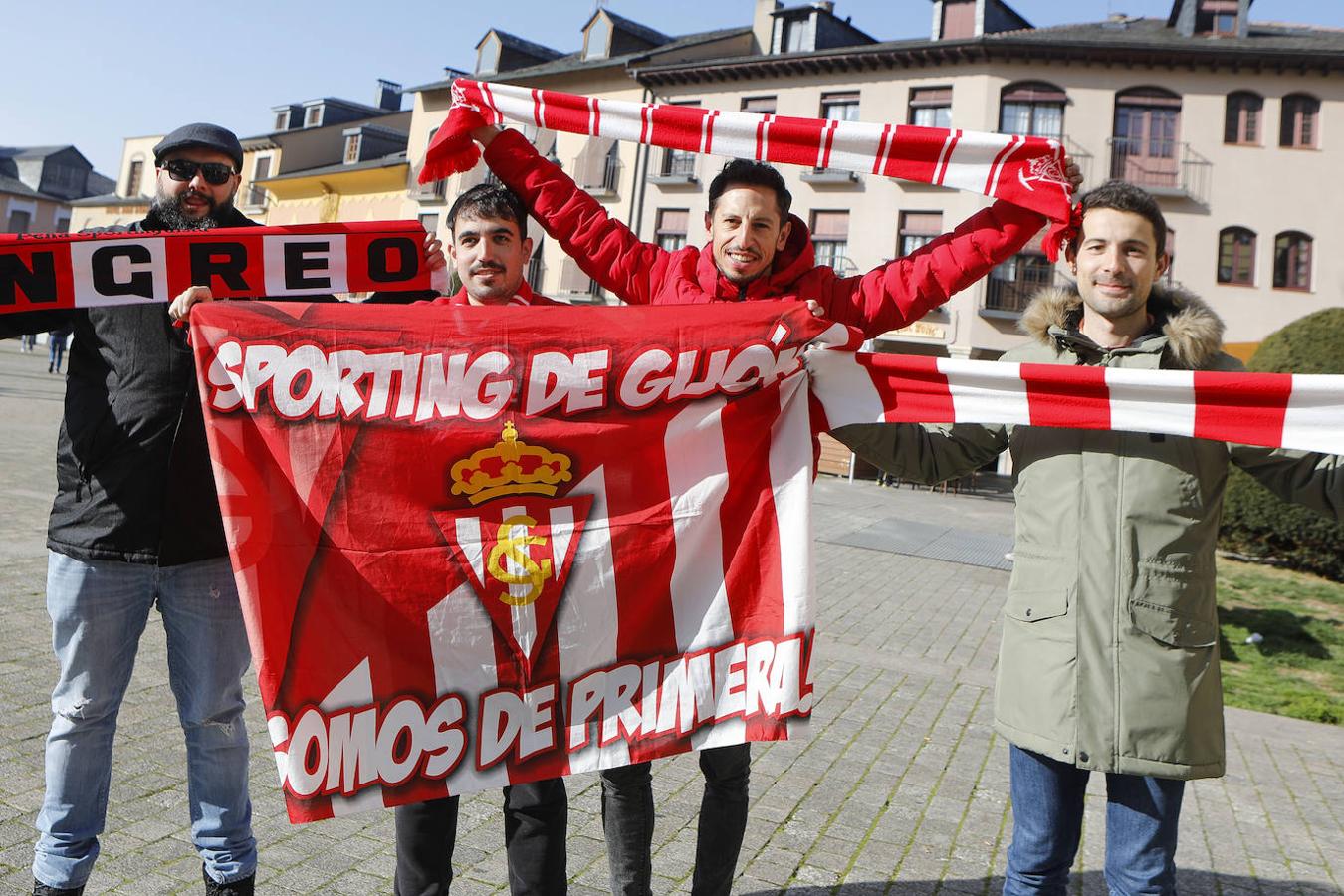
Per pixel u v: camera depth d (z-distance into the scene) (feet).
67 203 192.95
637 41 102.27
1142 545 6.82
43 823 7.59
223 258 8.29
